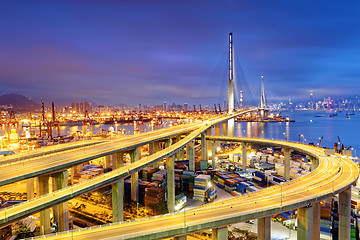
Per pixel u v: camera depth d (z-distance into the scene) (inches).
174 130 7431.1
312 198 2770.7
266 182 5605.3
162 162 7263.8
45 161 3550.7
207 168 6565.0
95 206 4397.1
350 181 3393.2
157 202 4190.5
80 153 4094.5
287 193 2972.4
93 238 2010.3
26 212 2413.9
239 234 3339.1
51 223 3533.5
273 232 3575.3
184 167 6225.4
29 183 4188.0
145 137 5974.4
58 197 2689.5
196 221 2263.8
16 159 3752.5
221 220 2305.6
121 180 3528.5
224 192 5241.1
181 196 4566.9
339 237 3444.9
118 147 4630.9
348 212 3371.1
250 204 2662.4
